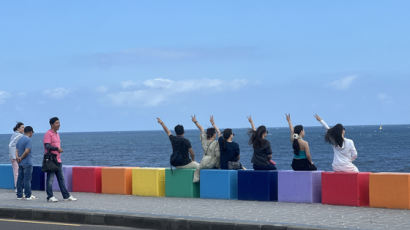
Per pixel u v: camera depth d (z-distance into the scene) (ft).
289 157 218.59
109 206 37.24
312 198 37.65
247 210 34.24
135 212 33.78
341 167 37.09
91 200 41.24
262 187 39.06
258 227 28.43
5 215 37.27
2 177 52.39
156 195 43.47
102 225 33.32
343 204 36.17
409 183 34.06
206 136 43.32
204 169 42.01
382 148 268.62
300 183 38.01
